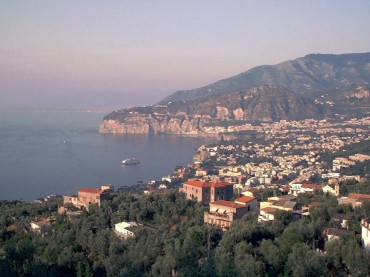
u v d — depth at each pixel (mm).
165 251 100812
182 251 94188
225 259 89312
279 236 105688
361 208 120812
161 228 133125
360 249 88188
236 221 129000
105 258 107750
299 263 83562
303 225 106875
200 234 112062
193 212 148125
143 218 146125
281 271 88750
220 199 177625
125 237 123750
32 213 166875
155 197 168375
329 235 102812
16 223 149500
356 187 173500
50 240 121438
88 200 173125
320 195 163875
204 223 134625
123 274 91750
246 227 108812
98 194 171250
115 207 162875
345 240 97250
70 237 123250
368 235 93938
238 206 141625
